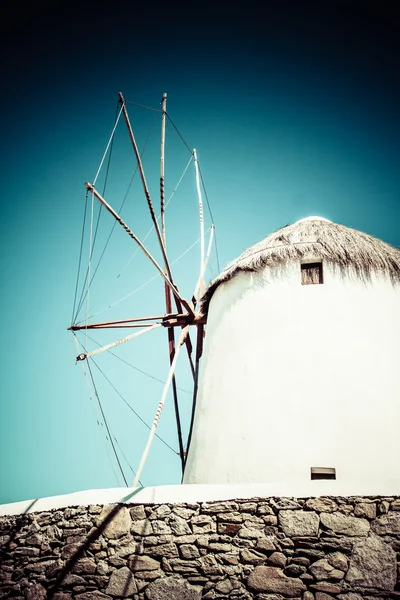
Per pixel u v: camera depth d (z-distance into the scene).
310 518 6.20
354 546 5.93
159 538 6.55
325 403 7.68
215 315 9.75
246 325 8.94
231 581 6.07
